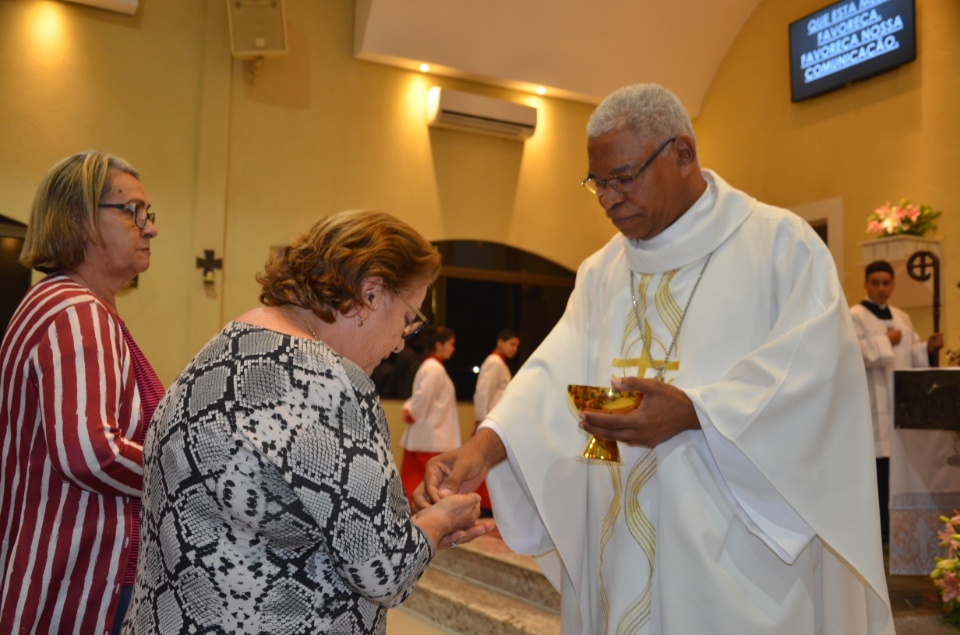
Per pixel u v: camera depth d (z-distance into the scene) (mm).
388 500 1023
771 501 1487
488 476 1909
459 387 7309
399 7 6375
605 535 1739
